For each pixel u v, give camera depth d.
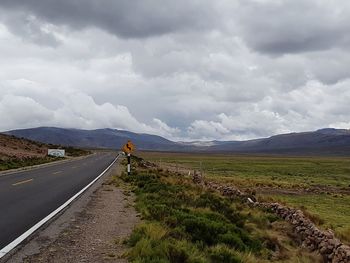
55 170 38.88
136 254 8.47
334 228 16.59
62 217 13.30
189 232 11.09
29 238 10.10
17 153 72.31
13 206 15.23
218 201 18.33
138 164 53.72
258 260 10.02
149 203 15.91
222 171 61.75
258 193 29.72
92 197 18.97
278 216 17.44
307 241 13.37
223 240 10.91
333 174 64.94
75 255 8.77
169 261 7.99
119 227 11.95
